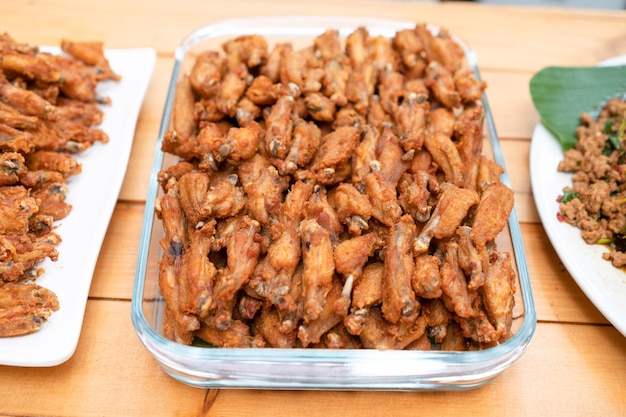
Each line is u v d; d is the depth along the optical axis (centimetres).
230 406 47
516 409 48
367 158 54
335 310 46
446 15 76
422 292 46
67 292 50
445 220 49
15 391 48
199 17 75
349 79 61
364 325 46
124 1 76
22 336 48
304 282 46
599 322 52
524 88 69
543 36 74
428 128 58
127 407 47
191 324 46
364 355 44
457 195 50
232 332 46
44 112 57
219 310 46
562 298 54
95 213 55
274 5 77
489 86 69
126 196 59
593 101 63
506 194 51
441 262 49
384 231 50
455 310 46
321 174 52
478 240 48
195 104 59
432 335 47
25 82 61
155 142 63
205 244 48
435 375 45
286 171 52
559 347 51
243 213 51
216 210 50
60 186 55
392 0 78
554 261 56
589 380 49
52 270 51
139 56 67
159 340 44
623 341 51
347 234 50
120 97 64
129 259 55
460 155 56
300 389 47
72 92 62
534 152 60
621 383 49
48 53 64
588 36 74
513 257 50
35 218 53
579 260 53
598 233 54
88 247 53
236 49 62
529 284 48
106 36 72
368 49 64
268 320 47
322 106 57
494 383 49
